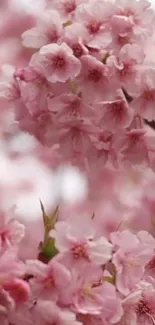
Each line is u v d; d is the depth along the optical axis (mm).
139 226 1174
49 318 624
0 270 624
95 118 726
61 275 633
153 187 1263
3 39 1534
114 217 1276
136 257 677
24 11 1574
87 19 719
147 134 751
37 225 1265
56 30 725
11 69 752
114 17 711
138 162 760
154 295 681
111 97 718
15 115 749
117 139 748
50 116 736
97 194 1448
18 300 617
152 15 724
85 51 704
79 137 745
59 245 648
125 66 714
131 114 723
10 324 627
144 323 679
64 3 746
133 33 713
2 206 708
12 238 651
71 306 636
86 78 715
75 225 652
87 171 779
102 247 649
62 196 1482
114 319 646
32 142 1314
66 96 715
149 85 716
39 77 722
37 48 739
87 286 645
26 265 632
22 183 1527
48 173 1536
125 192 1339
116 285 667
